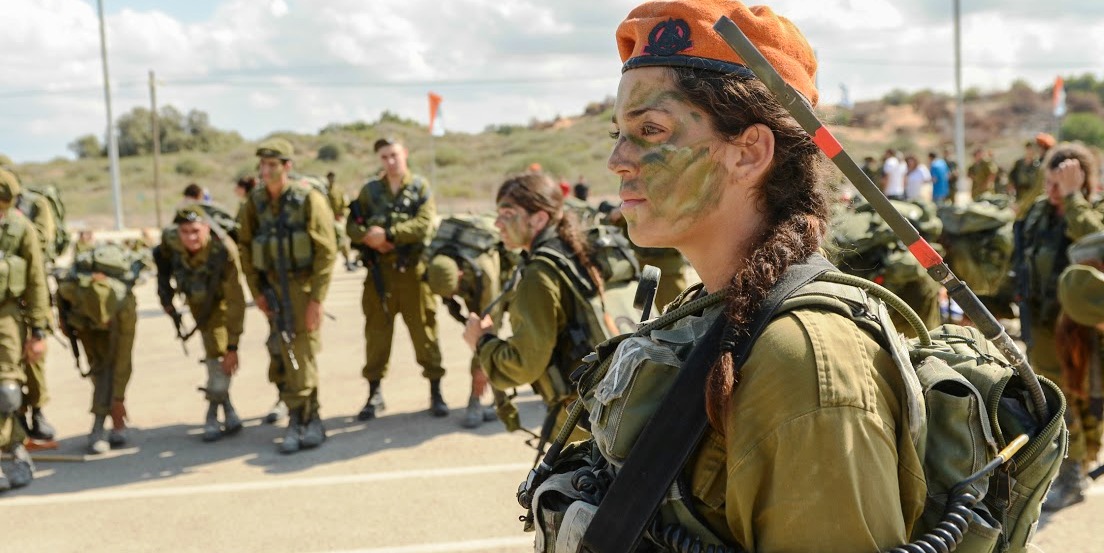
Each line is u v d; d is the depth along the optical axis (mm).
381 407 6398
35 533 4430
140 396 7355
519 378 3160
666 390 1022
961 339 1188
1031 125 72688
